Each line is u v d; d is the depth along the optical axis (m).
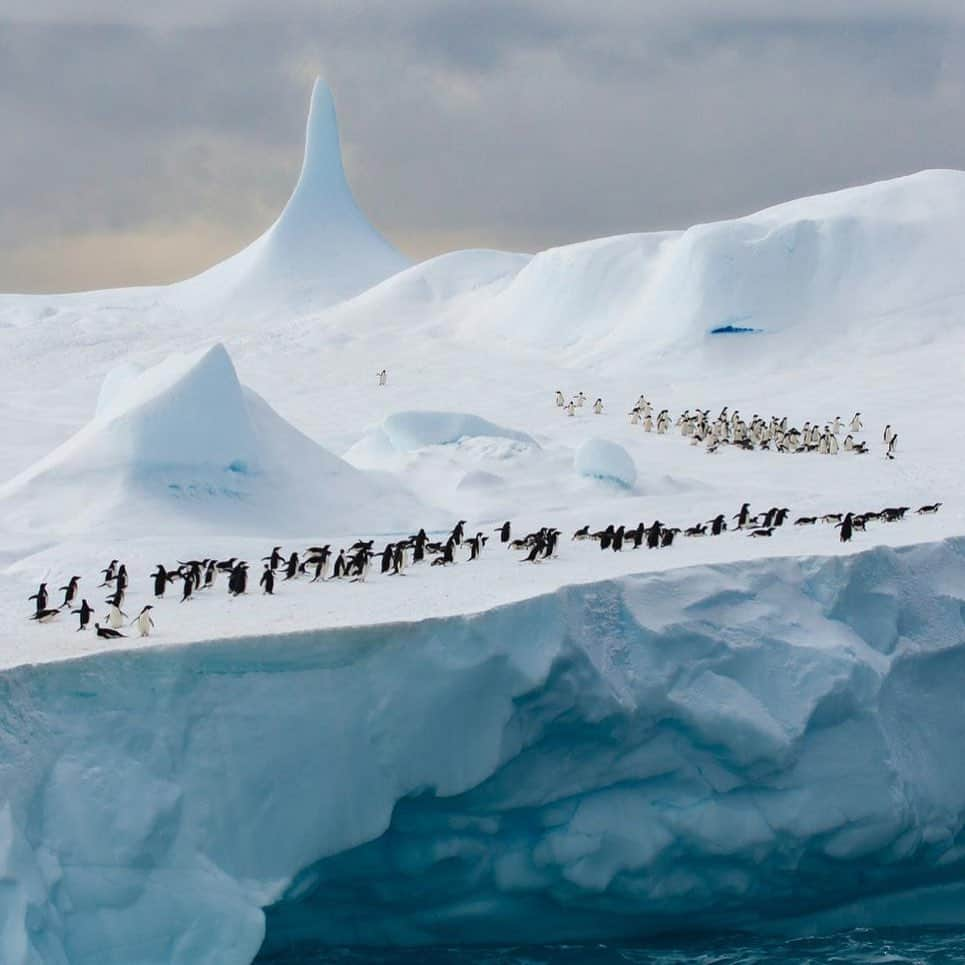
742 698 57.66
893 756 60.50
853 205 177.75
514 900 56.00
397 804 52.62
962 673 65.75
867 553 64.56
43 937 43.25
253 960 51.78
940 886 64.50
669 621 57.94
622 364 161.75
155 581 65.12
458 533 74.50
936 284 162.88
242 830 48.19
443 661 51.56
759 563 62.38
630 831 56.03
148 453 84.69
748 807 57.94
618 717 55.03
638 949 58.12
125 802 46.03
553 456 105.12
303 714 49.47
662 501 95.12
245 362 174.00
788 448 119.44
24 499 83.81
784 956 58.50
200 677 48.28
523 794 54.66
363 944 55.94
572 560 70.44
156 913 45.91
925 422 127.44
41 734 45.59
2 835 43.12
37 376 172.12
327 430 133.62
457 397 151.25
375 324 194.38
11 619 59.44
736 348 161.00
